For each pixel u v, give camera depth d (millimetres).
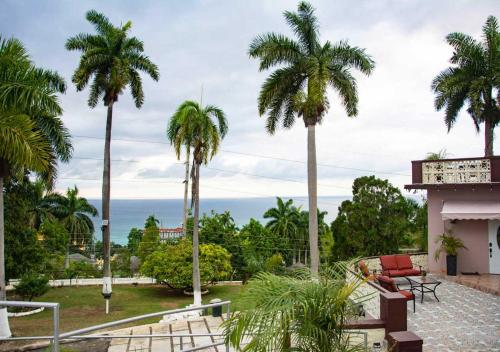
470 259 18016
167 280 30828
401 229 27375
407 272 16156
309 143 20672
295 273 5578
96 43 27484
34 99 15109
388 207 27422
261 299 4938
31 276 24922
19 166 17172
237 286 35719
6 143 14273
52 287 32531
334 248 28688
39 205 48844
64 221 53281
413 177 18797
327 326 4953
